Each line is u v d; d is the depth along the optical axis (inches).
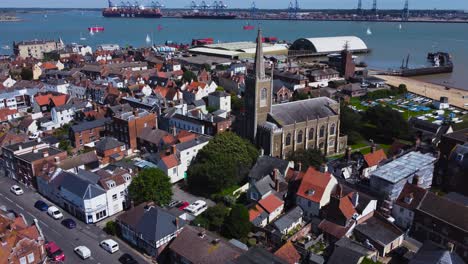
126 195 4003.4
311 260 2952.8
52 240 3459.6
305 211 3718.0
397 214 3666.3
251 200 3922.2
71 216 3880.4
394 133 5935.0
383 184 3791.8
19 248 2874.0
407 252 3166.8
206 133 5713.6
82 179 3846.0
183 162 4643.2
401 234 3262.8
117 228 3558.1
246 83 5012.3
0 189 4446.4
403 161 4205.2
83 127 5629.9
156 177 3863.2
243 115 5319.9
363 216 3417.8
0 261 2770.7
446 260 2635.3
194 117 5964.6
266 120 5068.9
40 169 4367.6
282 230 3400.6
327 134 5398.6
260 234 3390.7
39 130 6269.7
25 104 7869.1
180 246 3036.4
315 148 5000.0
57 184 4020.7
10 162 4682.6
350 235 3324.3
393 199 3757.4
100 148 4987.7
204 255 2908.5
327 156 5433.1
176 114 6122.1
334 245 3117.6
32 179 4399.6
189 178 4389.8
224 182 4239.7
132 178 4025.6
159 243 3157.0
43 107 7224.4
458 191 4163.4
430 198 3469.5
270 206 3668.8
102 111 6323.8
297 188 3875.5
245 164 4466.0
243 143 4574.3
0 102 7465.6
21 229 3078.2
